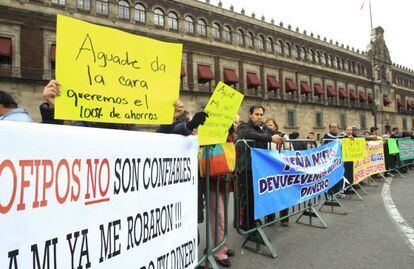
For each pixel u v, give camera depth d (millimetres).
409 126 64375
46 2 22656
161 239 2326
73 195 1600
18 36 21562
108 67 2213
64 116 1967
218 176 3848
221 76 32375
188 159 2830
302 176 5254
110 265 1809
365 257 4094
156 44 2541
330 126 9125
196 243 2910
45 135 1467
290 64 39719
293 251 4363
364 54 53312
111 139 1880
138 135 2131
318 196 5945
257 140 4625
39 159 1435
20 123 1357
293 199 4973
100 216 1766
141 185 2135
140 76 2434
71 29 2000
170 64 2664
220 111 3621
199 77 30406
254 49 35844
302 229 5426
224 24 33281
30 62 21891
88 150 1711
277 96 37906
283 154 4750
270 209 4359
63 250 1522
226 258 3898
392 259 4012
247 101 34250
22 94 21281
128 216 1989
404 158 13570
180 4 29688
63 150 1559
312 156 5676
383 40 58062
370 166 9734
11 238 1291
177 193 2602
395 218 6008
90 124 2939
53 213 1484
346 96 47375
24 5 21797
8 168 1300
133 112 2379
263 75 36469
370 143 9750
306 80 41906
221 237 4078
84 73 2072
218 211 4074
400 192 8852
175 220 2545
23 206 1349
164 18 28672
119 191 1923
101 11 25281
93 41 2121
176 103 2705
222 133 3656
